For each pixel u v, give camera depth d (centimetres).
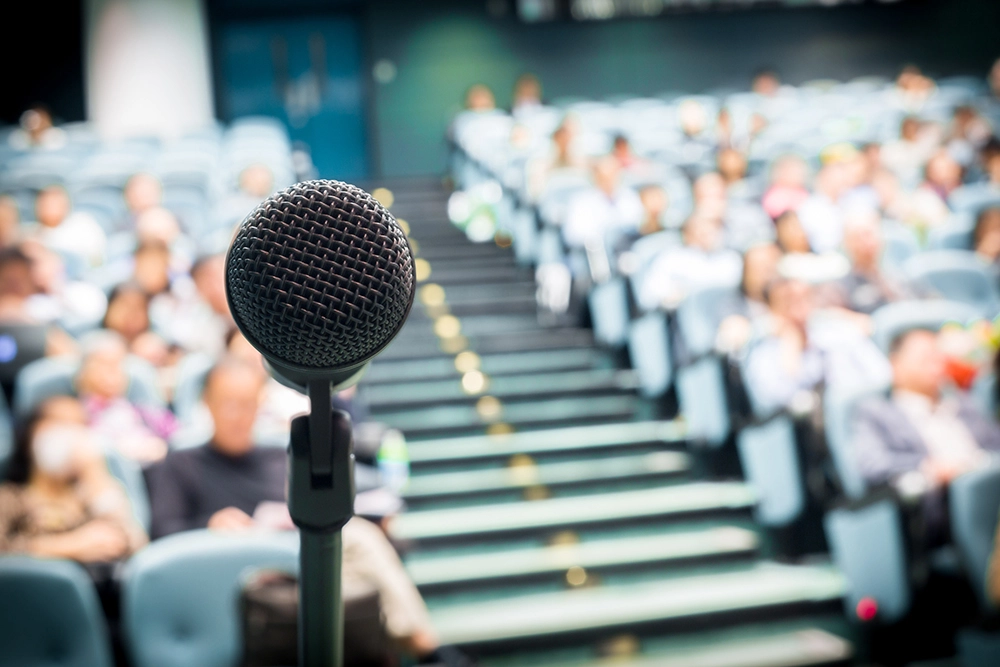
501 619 398
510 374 583
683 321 528
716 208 642
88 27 1162
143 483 332
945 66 1404
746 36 1374
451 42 1345
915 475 370
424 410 546
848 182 705
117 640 293
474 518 459
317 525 71
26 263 491
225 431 329
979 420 407
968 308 464
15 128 1284
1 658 251
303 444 71
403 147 1348
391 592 256
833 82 1388
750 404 470
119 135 1144
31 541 307
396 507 333
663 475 496
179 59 1166
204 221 727
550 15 1351
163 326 496
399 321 70
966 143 870
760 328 477
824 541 434
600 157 791
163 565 266
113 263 593
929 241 622
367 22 1334
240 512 323
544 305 670
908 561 369
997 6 1405
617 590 425
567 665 387
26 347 437
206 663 263
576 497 481
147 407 400
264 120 1324
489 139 988
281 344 68
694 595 413
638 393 568
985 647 314
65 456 316
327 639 74
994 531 354
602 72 1360
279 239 67
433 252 800
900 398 408
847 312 501
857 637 392
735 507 463
